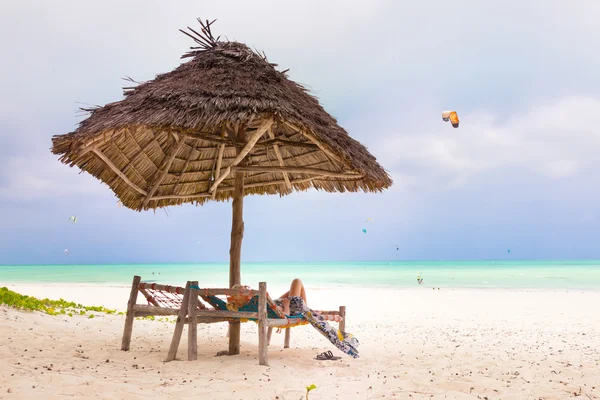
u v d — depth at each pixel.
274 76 5.34
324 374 4.59
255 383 4.05
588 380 4.50
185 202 7.15
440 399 3.73
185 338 6.80
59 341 5.57
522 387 4.18
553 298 17.64
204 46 5.91
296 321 5.39
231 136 5.87
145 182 6.43
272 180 7.27
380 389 4.03
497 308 14.02
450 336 8.09
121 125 4.55
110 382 3.86
